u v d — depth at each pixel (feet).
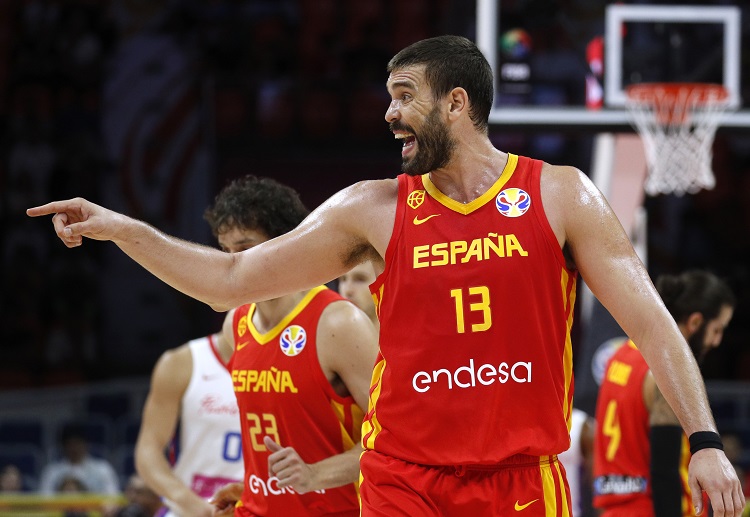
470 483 25.73
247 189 36.19
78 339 133.28
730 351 132.26
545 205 26.20
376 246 27.20
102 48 148.87
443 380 25.67
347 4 156.04
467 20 109.81
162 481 45.19
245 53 151.94
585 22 78.84
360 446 34.40
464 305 25.66
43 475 96.89
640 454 43.11
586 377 80.59
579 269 26.53
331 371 34.78
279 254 27.45
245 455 36.50
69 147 141.49
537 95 78.18
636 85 78.18
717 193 141.08
